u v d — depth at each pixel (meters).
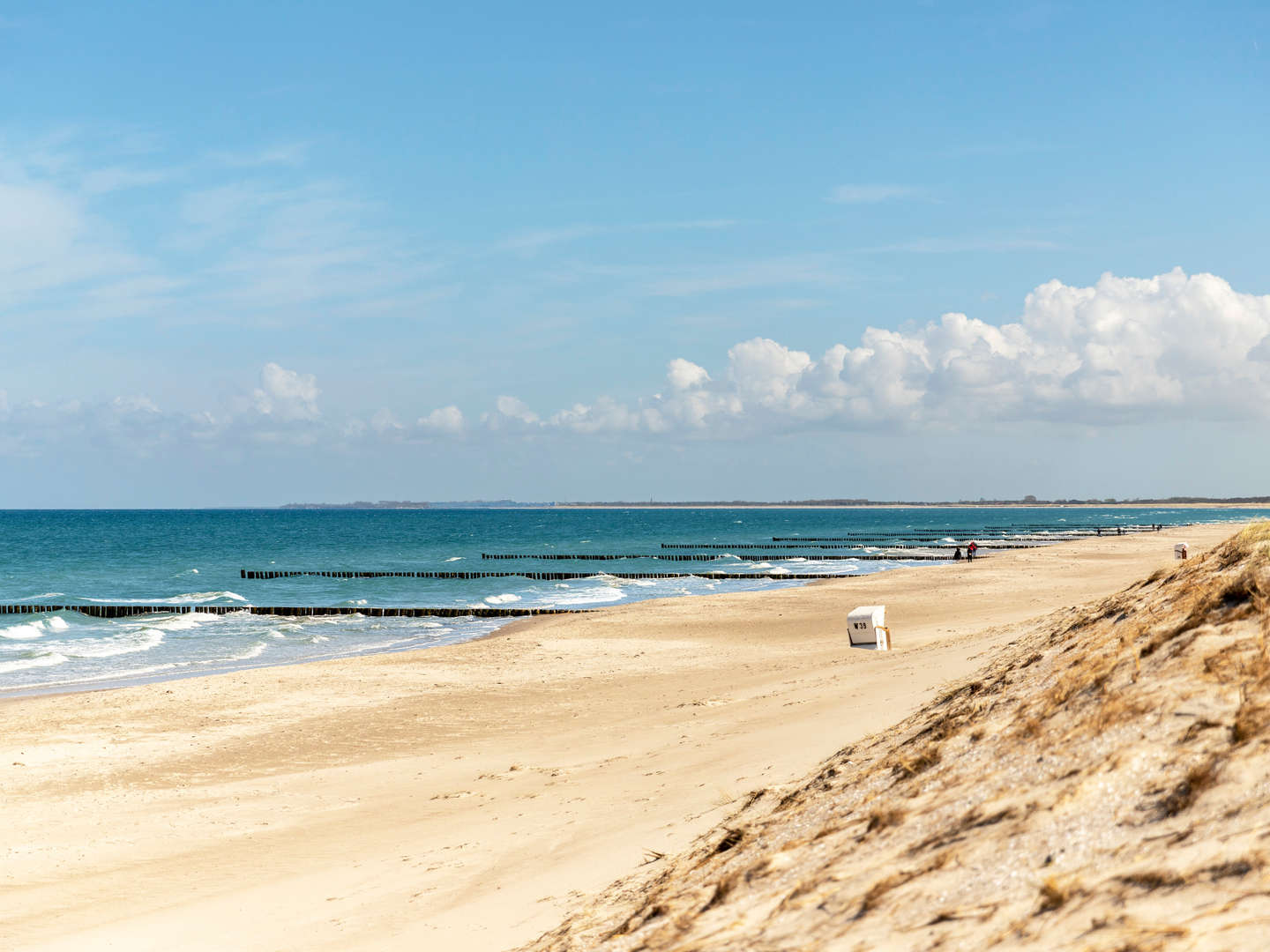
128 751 19.45
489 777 15.30
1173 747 4.69
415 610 49.88
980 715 7.86
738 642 31.86
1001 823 4.79
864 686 16.62
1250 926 2.96
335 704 23.73
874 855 5.28
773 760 11.57
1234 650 5.60
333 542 141.50
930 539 142.62
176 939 9.26
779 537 160.25
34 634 42.94
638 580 74.12
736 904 5.62
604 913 7.16
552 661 29.12
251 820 14.16
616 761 14.84
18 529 191.12
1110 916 3.42
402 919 8.73
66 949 9.34
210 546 129.50
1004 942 3.58
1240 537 8.47
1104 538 115.19
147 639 40.50
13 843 13.53
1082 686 6.50
